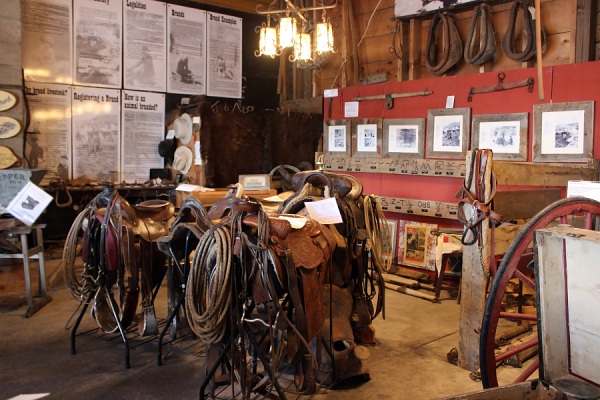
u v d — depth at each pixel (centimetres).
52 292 453
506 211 311
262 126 627
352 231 311
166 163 665
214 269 225
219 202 279
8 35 522
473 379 289
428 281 487
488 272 296
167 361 309
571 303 162
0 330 359
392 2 580
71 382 279
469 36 481
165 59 661
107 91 620
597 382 157
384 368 305
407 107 525
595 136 394
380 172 540
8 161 526
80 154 605
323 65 679
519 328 344
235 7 710
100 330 343
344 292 312
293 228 248
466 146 475
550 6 443
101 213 327
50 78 580
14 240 553
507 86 443
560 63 439
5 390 269
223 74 714
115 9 617
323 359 280
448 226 498
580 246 157
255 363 263
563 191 393
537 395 159
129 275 319
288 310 245
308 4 693
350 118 580
